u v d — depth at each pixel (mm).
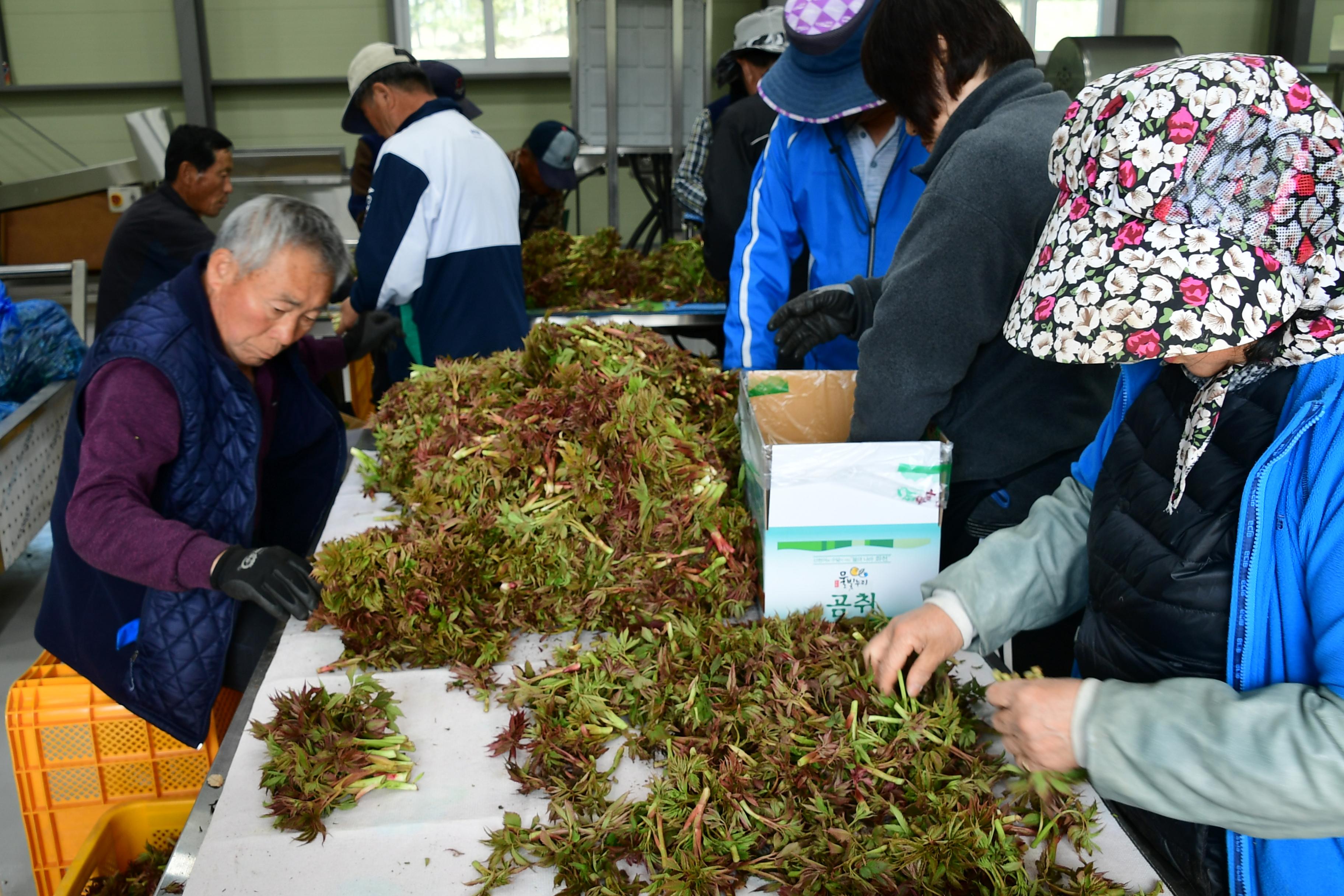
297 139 7453
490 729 1130
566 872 896
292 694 1111
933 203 1352
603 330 1773
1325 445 783
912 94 1451
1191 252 734
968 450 1544
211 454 1633
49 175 7258
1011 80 1379
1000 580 1134
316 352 2344
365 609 1271
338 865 922
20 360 3342
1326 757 733
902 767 1004
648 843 919
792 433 1662
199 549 1415
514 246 2949
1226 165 732
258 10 7172
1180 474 917
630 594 1291
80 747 1622
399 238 2715
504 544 1365
